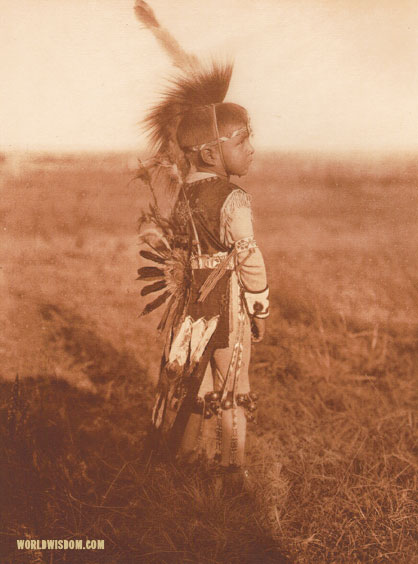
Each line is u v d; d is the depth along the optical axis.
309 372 2.95
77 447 2.32
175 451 2.03
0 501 1.97
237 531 1.89
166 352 1.99
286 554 1.82
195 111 1.93
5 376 2.84
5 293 3.74
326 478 2.15
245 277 1.91
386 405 2.66
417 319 3.54
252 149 1.98
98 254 4.58
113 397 2.75
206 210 1.90
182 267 1.97
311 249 4.91
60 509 1.97
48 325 3.38
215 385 2.05
